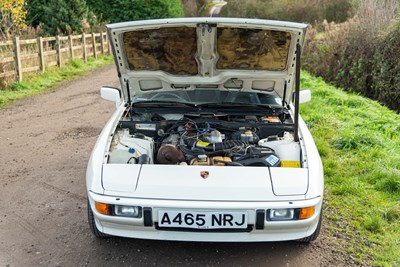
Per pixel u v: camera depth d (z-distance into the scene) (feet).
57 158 17.06
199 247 10.45
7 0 44.29
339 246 10.63
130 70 12.94
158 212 8.73
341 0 90.84
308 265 9.77
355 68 36.55
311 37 50.44
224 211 8.68
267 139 11.71
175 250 10.30
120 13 85.10
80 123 23.04
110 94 15.25
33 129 21.75
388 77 32.50
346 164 16.20
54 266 9.57
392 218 12.12
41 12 62.03
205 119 12.70
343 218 12.13
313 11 95.96
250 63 12.55
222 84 13.35
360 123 21.93
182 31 11.60
